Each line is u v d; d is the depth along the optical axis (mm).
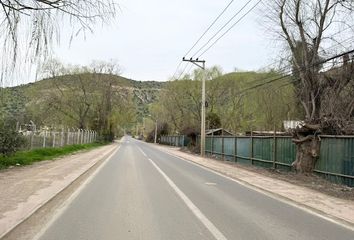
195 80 72688
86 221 8750
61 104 68562
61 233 7613
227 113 71438
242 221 9219
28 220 8766
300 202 12562
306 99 22938
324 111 21328
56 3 6605
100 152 42750
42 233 7602
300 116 30172
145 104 178625
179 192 13852
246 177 20141
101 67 76875
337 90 21375
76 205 10820
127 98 83312
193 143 56375
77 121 73188
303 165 20125
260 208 11258
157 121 101938
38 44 6598
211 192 14312
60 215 9406
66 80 71438
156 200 11891
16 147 22375
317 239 7777
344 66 21234
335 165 17875
